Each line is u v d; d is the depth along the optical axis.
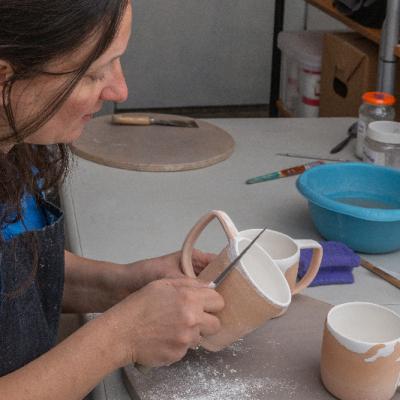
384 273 1.40
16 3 0.76
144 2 4.52
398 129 1.83
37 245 1.07
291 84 3.24
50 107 0.84
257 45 4.76
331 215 1.45
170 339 0.98
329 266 1.35
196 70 4.78
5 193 1.00
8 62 0.79
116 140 1.94
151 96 4.80
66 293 1.26
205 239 1.51
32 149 1.08
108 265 1.26
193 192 1.73
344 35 2.74
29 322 1.05
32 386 0.92
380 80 2.33
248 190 1.75
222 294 1.03
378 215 1.39
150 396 1.02
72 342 0.96
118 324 0.98
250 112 4.90
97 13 0.79
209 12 4.62
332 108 2.79
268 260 1.06
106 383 1.09
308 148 2.01
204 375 1.06
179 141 1.96
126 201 1.67
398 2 2.20
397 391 1.03
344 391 1.00
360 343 0.96
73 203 1.65
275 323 1.19
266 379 1.06
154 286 1.01
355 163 1.63
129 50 4.64
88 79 0.87
